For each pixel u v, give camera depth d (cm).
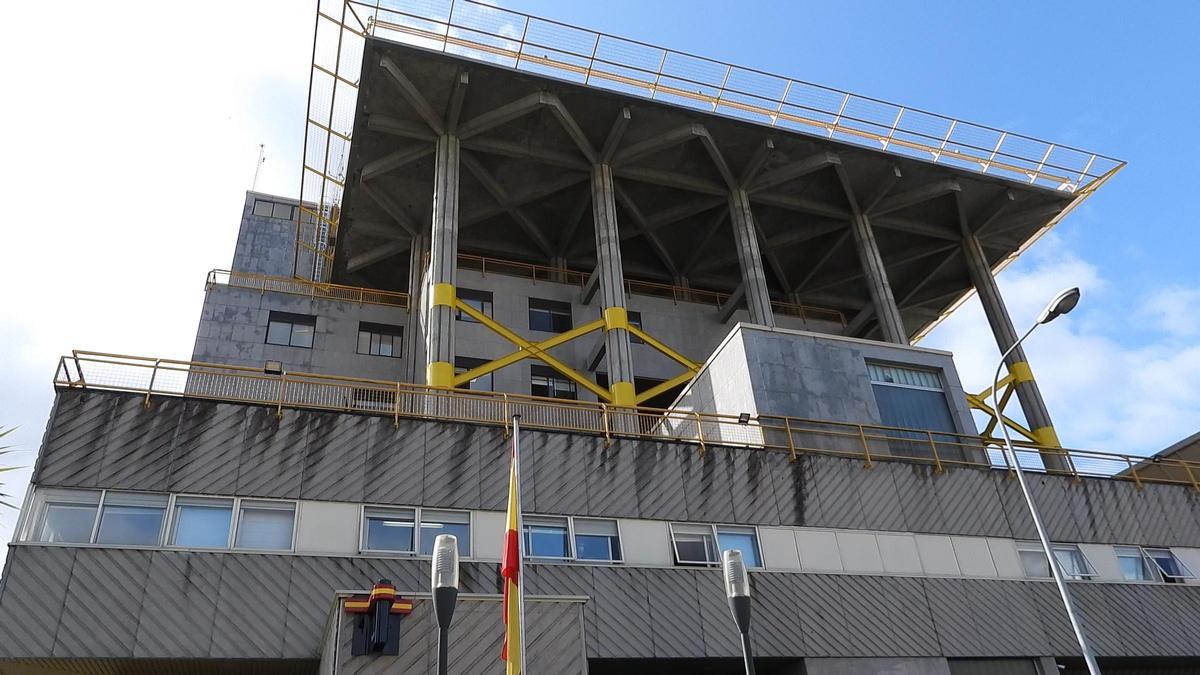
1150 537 2825
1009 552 2623
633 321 4119
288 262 5081
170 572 1877
